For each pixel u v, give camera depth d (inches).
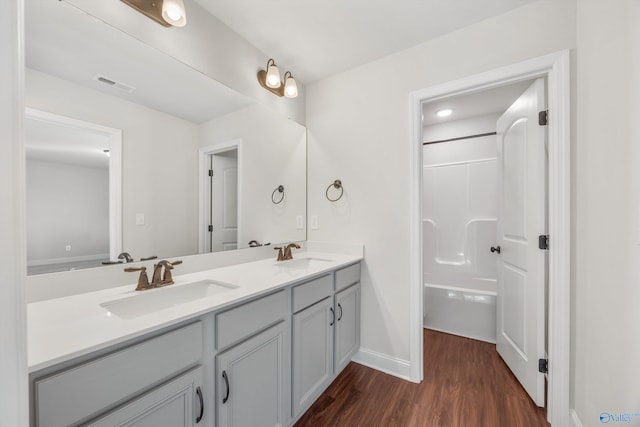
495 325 91.3
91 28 43.3
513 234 70.0
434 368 75.5
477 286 105.4
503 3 55.9
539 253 58.2
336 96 84.7
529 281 61.6
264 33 66.0
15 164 18.9
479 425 54.2
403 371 71.3
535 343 59.4
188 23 55.6
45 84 39.8
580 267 49.2
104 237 45.8
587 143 46.9
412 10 58.0
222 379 38.7
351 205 81.5
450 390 65.4
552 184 54.3
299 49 72.4
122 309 40.9
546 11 54.4
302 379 55.0
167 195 55.0
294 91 76.7
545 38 54.4
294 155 86.7
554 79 53.5
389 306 74.2
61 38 40.9
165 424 32.1
